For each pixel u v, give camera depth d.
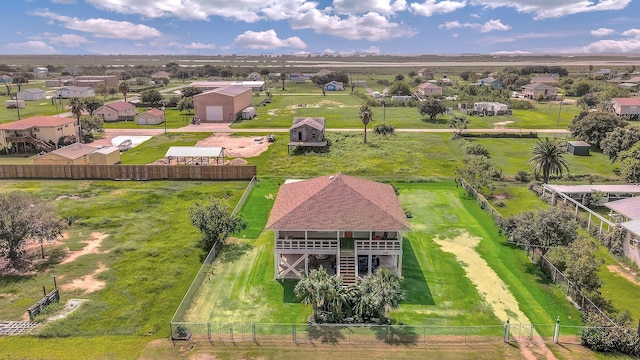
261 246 45.91
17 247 41.19
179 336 30.73
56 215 51.31
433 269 40.94
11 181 68.81
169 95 172.00
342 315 32.38
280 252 38.50
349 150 87.31
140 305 34.88
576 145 84.69
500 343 30.14
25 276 39.28
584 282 35.81
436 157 83.06
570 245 39.12
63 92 167.12
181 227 51.00
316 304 31.83
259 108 146.38
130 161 79.88
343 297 32.03
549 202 59.09
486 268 41.31
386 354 28.86
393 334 30.88
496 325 32.25
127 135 102.19
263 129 109.88
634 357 29.03
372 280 32.91
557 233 40.81
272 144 93.00
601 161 80.50
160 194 62.72
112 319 32.97
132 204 58.53
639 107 121.25
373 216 38.16
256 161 80.50
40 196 60.56
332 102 163.00
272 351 29.22
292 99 172.38
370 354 28.88
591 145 89.69
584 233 49.78
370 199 40.19
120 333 31.31
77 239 47.38
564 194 57.16
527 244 42.44
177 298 36.16
